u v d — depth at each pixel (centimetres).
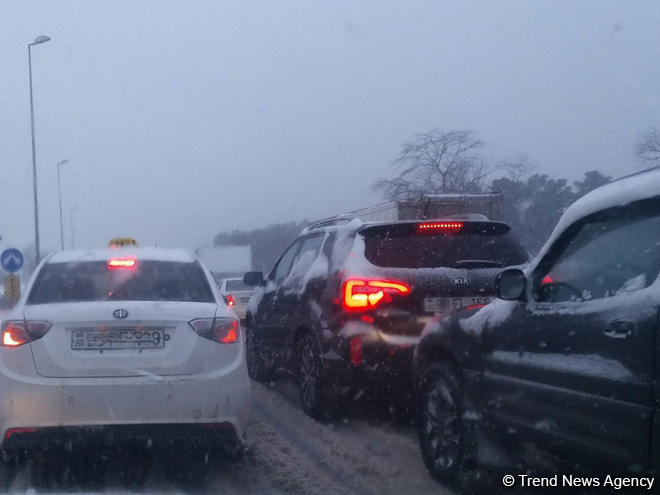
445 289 644
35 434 509
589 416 392
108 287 584
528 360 446
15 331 523
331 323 669
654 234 384
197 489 543
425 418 568
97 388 512
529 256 700
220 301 596
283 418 767
